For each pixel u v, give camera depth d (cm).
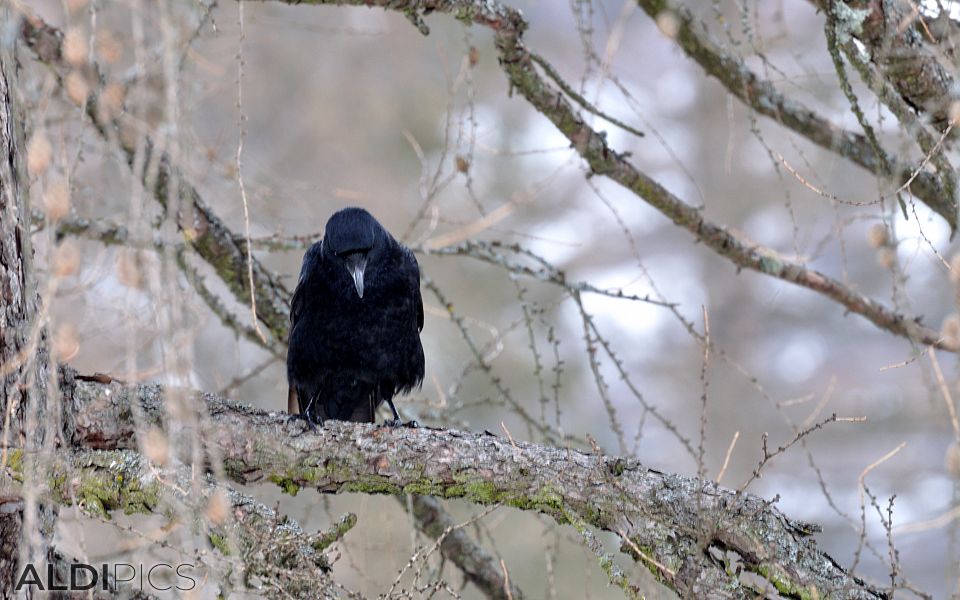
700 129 2820
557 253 2636
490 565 1140
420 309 1211
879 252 764
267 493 1295
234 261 1143
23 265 691
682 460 2661
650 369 2819
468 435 834
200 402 690
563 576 1752
